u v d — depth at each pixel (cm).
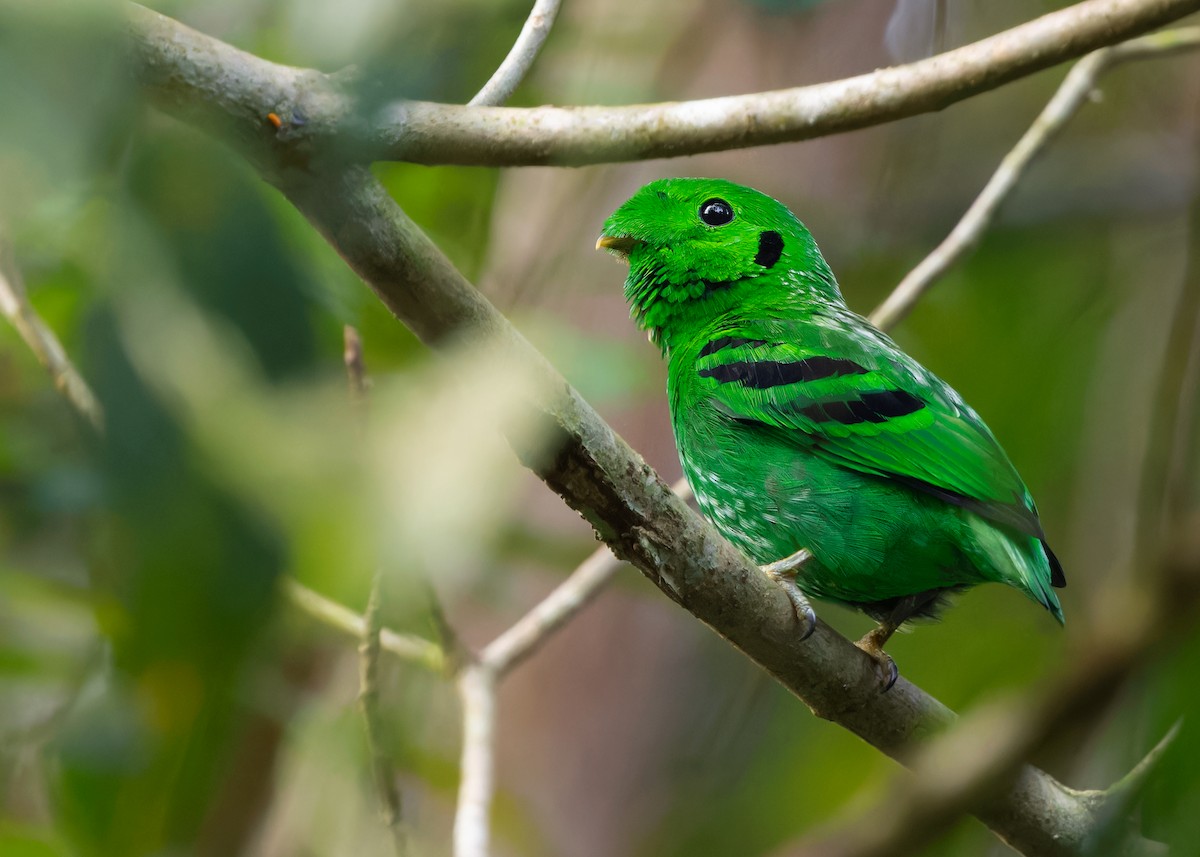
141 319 319
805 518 1044
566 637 1495
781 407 1048
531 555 1276
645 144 805
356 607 1031
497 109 784
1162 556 545
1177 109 1908
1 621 1018
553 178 1449
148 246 322
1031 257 1805
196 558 312
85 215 636
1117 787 777
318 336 335
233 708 952
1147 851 789
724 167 1636
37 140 306
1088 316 1694
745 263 1158
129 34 458
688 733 1496
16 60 307
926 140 1761
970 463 1012
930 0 1525
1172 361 1219
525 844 1347
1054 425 1641
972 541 1007
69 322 976
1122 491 1563
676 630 1509
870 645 1061
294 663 1208
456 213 1141
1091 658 559
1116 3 813
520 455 700
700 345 1125
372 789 1195
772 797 1494
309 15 405
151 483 311
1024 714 590
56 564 984
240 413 318
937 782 618
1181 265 1702
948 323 1703
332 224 553
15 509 959
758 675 1523
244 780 1196
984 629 1527
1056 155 1853
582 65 1248
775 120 823
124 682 886
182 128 338
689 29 1432
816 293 1180
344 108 411
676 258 1161
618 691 1491
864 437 1029
